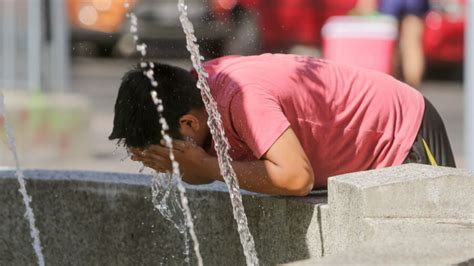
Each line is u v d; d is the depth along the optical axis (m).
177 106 8.23
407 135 8.99
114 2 35.19
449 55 32.56
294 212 8.70
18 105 20.73
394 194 7.90
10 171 10.06
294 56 9.02
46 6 21.73
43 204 9.88
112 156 21.36
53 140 21.06
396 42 25.02
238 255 9.20
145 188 9.57
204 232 9.34
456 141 23.27
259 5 31.42
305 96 8.59
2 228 9.95
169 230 9.52
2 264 9.98
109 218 9.73
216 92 8.43
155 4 33.44
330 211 8.32
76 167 20.11
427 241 7.10
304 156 8.24
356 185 7.95
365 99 8.91
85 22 35.38
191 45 8.45
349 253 6.77
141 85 8.20
